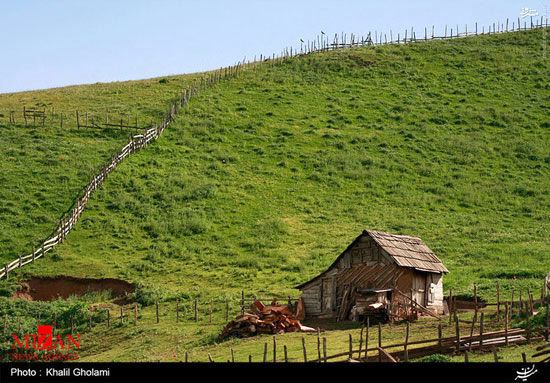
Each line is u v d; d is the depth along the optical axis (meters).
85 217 54.09
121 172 62.00
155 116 77.31
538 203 61.69
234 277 45.75
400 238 37.03
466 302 35.97
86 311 38.66
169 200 58.50
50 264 46.66
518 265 44.28
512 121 82.38
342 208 59.97
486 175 68.50
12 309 38.72
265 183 64.38
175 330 35.16
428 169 69.00
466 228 55.22
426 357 21.86
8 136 68.25
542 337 23.83
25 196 55.91
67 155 64.12
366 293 33.97
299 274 45.75
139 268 46.84
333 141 74.31
